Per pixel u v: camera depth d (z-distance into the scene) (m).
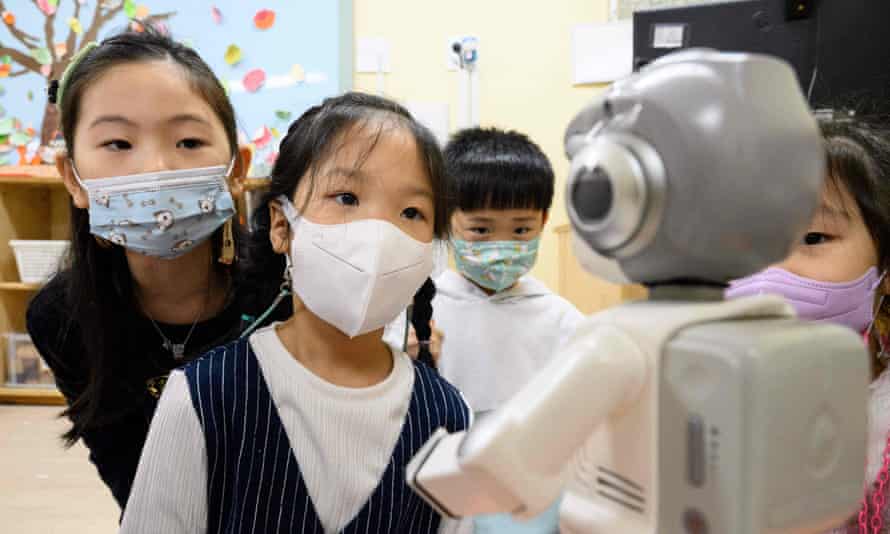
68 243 0.92
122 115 0.79
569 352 0.34
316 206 0.63
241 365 0.64
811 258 0.61
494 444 0.31
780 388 0.29
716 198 0.30
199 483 0.61
